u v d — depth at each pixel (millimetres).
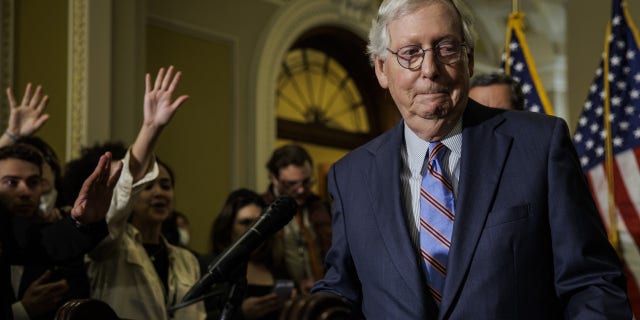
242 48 6738
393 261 1495
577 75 4520
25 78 4613
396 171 1583
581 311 1347
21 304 2205
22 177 2332
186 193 6105
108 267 2406
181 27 6195
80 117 4801
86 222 1951
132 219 2646
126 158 2273
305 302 959
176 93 6113
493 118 1575
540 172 1463
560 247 1414
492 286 1399
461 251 1429
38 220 2486
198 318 2609
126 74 5246
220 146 6465
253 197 3283
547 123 1526
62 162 4715
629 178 3312
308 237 3553
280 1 7090
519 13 3766
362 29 8008
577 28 4543
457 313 1398
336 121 8289
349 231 1608
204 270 2859
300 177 3592
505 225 1429
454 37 1475
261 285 3131
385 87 1623
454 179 1541
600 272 1380
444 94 1476
